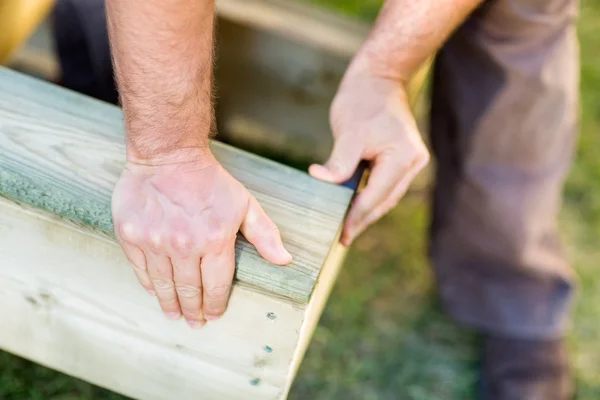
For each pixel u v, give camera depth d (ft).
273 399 3.11
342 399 5.06
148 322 3.04
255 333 2.83
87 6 4.50
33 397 4.58
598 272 6.05
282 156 5.92
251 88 5.65
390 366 5.30
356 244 5.93
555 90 4.25
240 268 2.65
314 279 2.66
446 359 5.44
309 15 5.42
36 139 2.97
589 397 5.36
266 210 2.93
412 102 3.98
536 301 5.26
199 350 3.04
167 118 2.50
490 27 4.04
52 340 3.42
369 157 3.22
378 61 3.35
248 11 5.30
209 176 2.65
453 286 5.39
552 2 3.92
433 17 3.25
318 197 3.02
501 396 5.20
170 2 2.23
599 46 7.91
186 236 2.51
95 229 2.78
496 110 4.30
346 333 5.38
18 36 4.00
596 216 6.44
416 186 6.41
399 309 5.62
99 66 4.84
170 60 2.36
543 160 4.57
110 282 2.95
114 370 3.42
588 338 5.67
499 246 4.98
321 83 5.47
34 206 2.81
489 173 4.62
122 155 2.97
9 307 3.34
